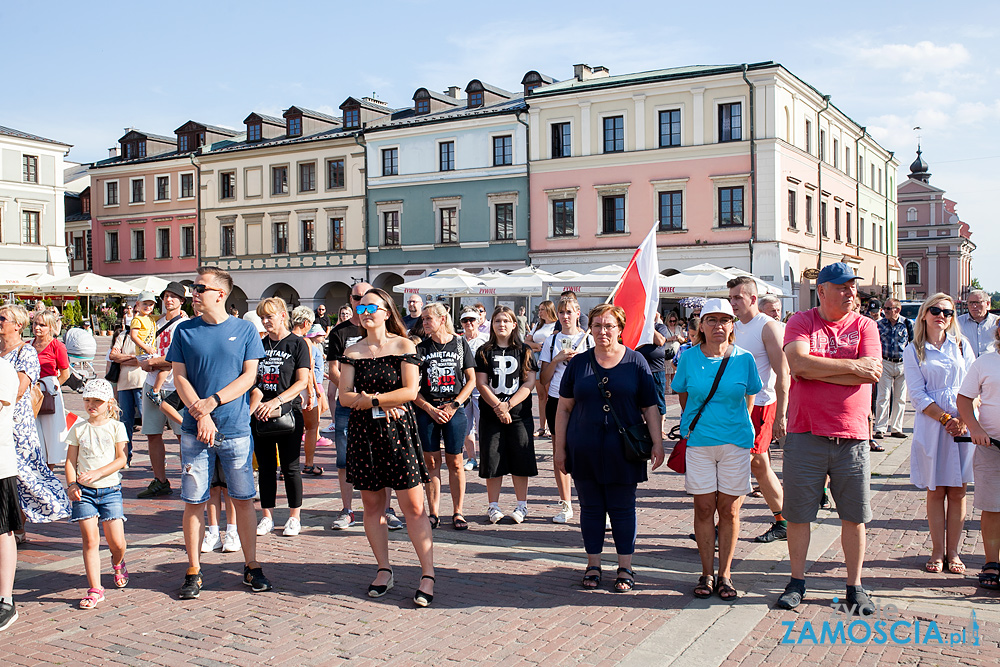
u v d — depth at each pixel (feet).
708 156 113.39
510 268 128.67
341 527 24.82
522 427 25.11
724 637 15.99
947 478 19.52
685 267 116.06
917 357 20.22
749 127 110.42
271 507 24.04
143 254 168.04
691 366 18.51
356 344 18.88
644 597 18.38
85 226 186.09
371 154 139.85
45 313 24.98
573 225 123.85
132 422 34.37
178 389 18.48
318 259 146.41
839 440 17.19
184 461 18.69
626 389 18.70
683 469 18.53
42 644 16.02
